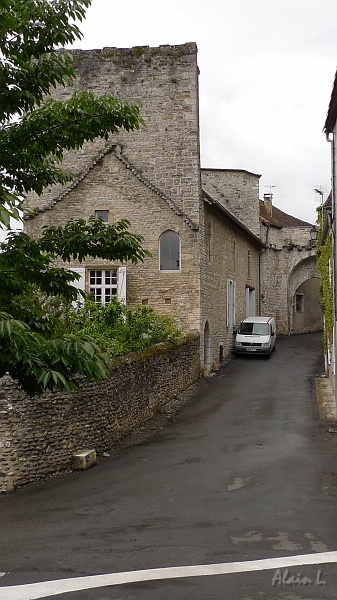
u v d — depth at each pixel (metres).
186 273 25.16
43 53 7.78
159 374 19.19
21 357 6.04
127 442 15.32
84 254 9.05
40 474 12.20
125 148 26.00
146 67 26.14
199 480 11.27
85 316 18.53
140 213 25.45
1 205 5.29
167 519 8.95
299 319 46.84
